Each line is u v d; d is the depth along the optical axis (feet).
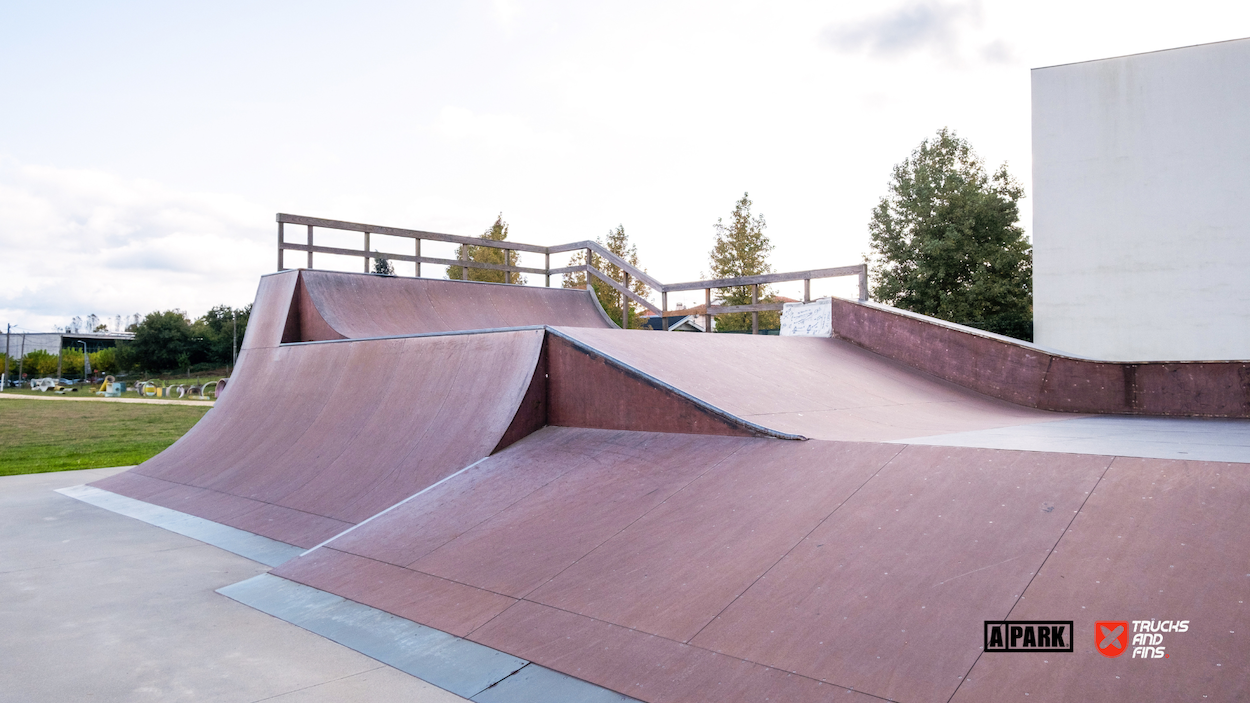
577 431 18.62
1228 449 13.00
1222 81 46.16
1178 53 47.29
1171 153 47.65
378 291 34.19
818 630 9.21
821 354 28.25
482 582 12.70
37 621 12.96
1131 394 23.97
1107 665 7.56
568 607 11.23
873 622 9.06
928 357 29.14
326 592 13.87
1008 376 26.53
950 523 10.61
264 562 16.58
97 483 27.73
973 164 115.65
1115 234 49.47
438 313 35.86
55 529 20.43
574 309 42.96
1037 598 8.70
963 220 105.70
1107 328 49.78
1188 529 9.20
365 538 15.96
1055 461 11.53
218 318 241.35
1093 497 10.34
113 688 10.18
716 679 8.89
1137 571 8.71
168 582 15.30
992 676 7.80
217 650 11.53
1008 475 11.45
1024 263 106.11
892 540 10.59
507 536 14.12
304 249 33.60
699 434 16.29
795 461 13.82
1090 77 50.03
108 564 16.72
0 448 44.27
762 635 9.41
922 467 12.34
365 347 25.68
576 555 12.69
